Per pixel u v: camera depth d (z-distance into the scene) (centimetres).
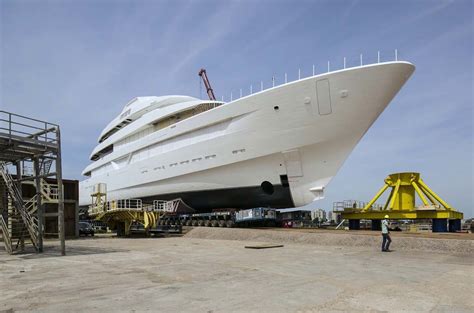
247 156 2905
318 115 2561
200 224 3309
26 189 2612
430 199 2472
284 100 2645
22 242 1714
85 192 5559
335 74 2445
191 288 803
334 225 3656
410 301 683
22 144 1484
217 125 3120
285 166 2812
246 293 750
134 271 1057
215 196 3291
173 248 1820
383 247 1588
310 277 939
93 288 812
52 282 890
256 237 2294
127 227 3016
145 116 4012
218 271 1045
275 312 609
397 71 2355
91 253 1602
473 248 1495
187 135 3403
